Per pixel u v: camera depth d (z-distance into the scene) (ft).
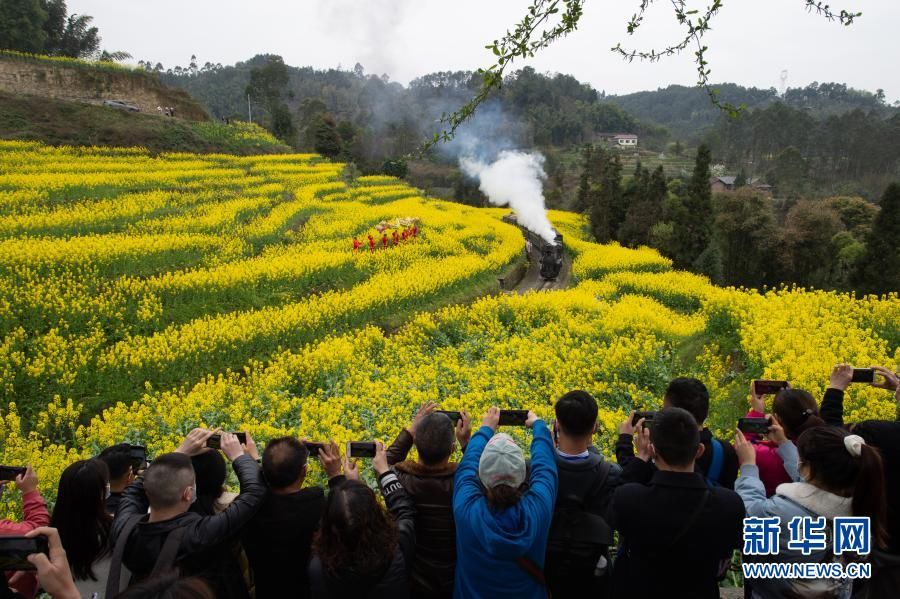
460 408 33.81
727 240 116.16
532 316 57.62
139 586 7.66
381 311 58.29
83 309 48.37
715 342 46.85
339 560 9.64
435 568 11.73
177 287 56.08
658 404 37.40
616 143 444.55
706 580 10.57
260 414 35.32
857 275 76.28
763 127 376.27
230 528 10.44
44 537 9.15
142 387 40.93
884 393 29.73
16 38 191.72
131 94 173.47
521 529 10.13
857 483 10.81
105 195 96.94
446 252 93.56
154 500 10.45
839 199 161.38
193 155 144.56
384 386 37.60
